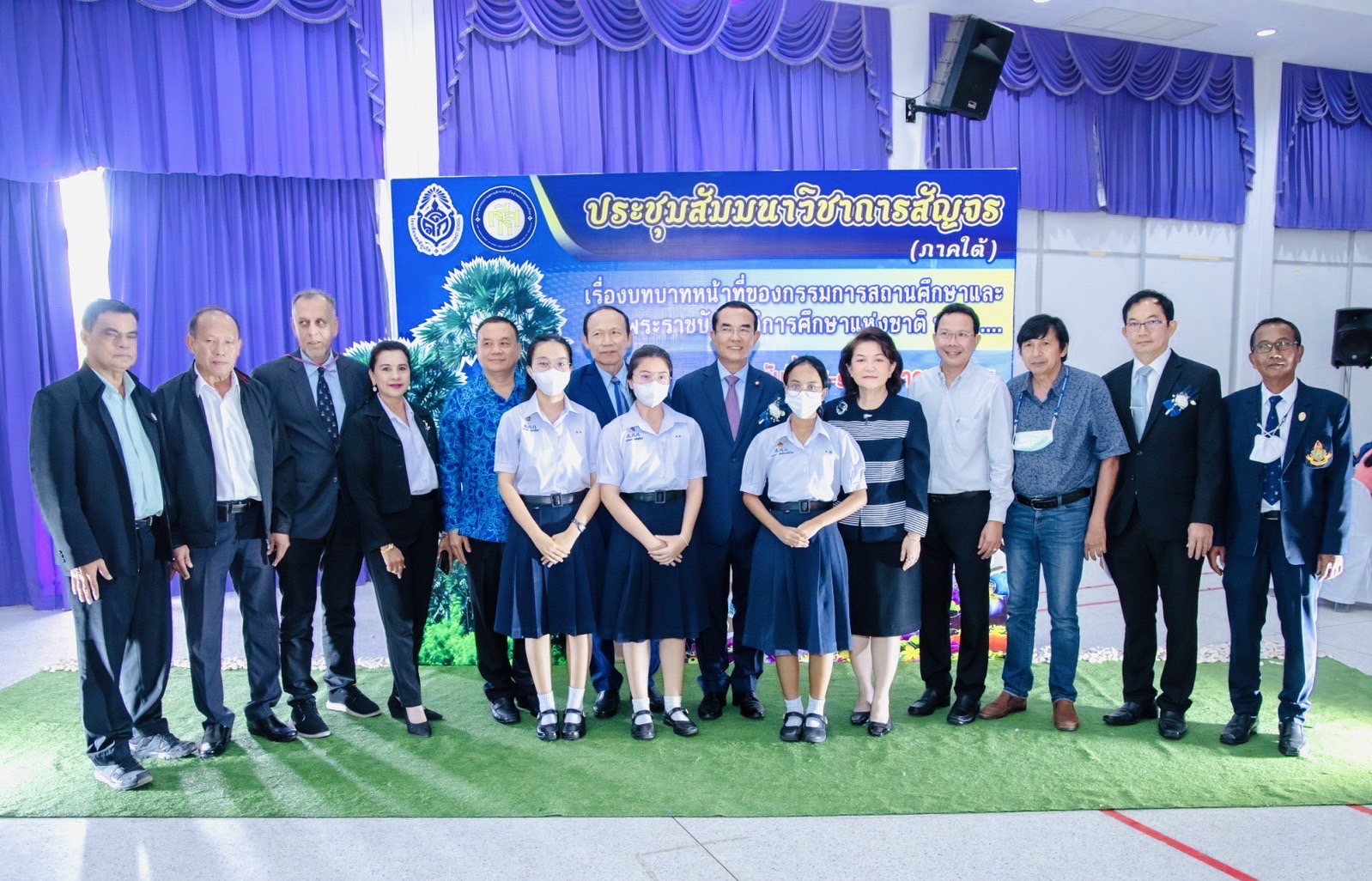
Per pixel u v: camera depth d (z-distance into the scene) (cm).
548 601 280
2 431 509
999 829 225
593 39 596
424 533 296
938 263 375
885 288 375
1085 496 292
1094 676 353
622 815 234
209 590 269
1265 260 788
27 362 505
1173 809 236
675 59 611
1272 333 268
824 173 370
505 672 311
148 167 509
